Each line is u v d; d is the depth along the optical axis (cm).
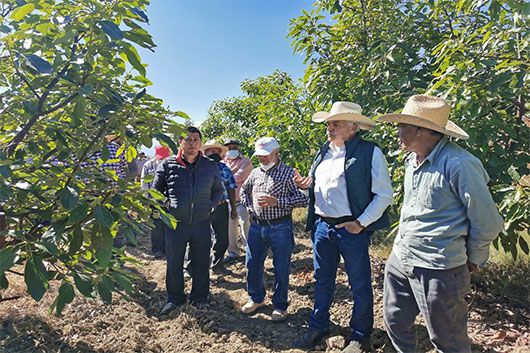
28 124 186
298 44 436
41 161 186
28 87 188
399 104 348
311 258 453
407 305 209
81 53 168
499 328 268
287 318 313
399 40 367
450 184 175
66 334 261
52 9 163
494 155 283
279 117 473
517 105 295
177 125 195
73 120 173
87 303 311
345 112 257
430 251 182
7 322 253
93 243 161
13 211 187
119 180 179
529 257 361
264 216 307
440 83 271
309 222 285
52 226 167
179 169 320
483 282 341
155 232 492
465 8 315
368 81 389
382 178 245
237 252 489
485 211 167
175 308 321
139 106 190
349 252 250
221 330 288
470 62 253
